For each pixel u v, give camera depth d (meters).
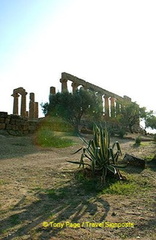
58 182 5.84
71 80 39.53
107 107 47.84
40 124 22.77
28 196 4.72
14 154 11.30
